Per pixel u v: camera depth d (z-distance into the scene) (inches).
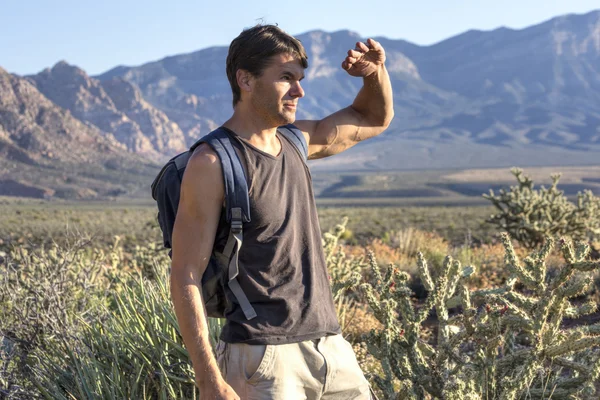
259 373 88.7
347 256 426.6
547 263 392.8
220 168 87.4
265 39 89.9
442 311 121.1
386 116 111.0
